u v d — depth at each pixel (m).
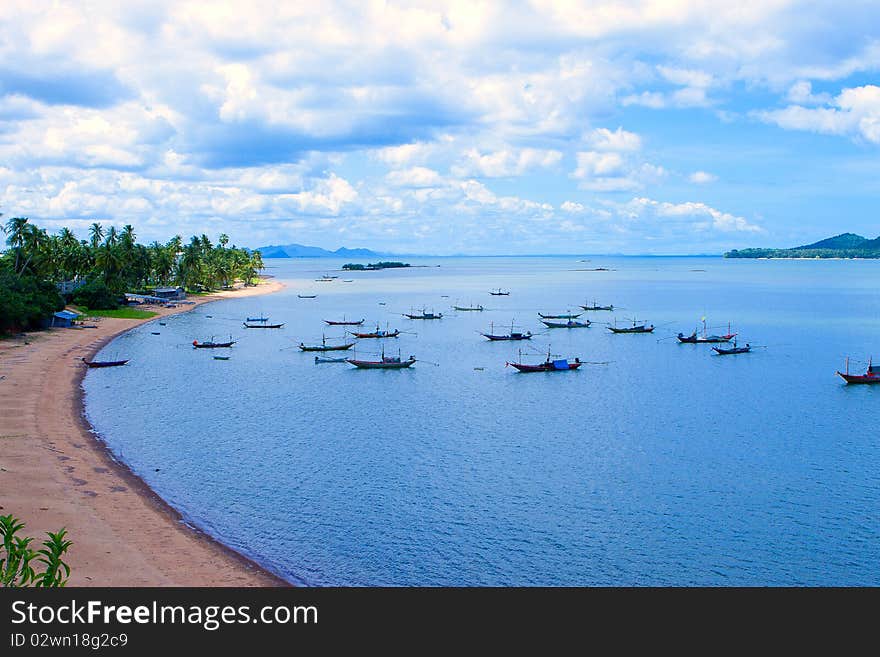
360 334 152.00
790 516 51.53
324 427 76.00
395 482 58.03
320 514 51.16
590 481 58.72
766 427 76.44
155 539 45.38
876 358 125.00
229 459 63.59
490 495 55.34
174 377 104.88
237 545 45.69
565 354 131.50
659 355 130.38
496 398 92.19
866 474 60.56
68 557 41.50
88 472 57.31
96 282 184.50
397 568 43.44
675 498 54.94
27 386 88.75
